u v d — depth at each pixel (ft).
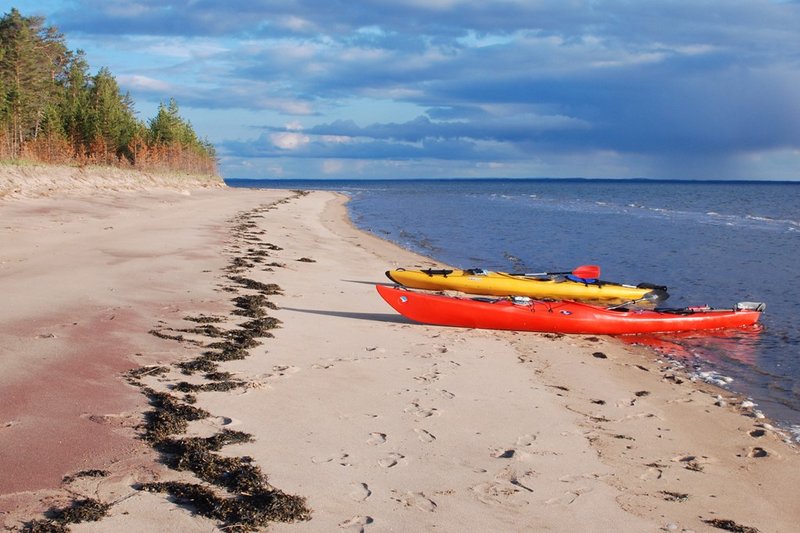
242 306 39.52
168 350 29.07
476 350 35.06
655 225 123.44
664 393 29.68
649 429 24.89
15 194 92.27
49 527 14.60
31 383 23.32
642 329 41.52
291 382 26.68
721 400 28.91
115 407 21.90
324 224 114.52
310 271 57.00
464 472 19.58
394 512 16.78
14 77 196.75
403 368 30.22
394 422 23.21
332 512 16.53
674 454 22.58
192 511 15.85
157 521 15.33
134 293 40.11
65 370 25.00
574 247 88.28
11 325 30.42
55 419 20.49
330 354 31.63
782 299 53.93
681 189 509.76
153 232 73.26
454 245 90.33
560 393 28.50
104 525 14.98
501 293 51.62
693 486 20.11
